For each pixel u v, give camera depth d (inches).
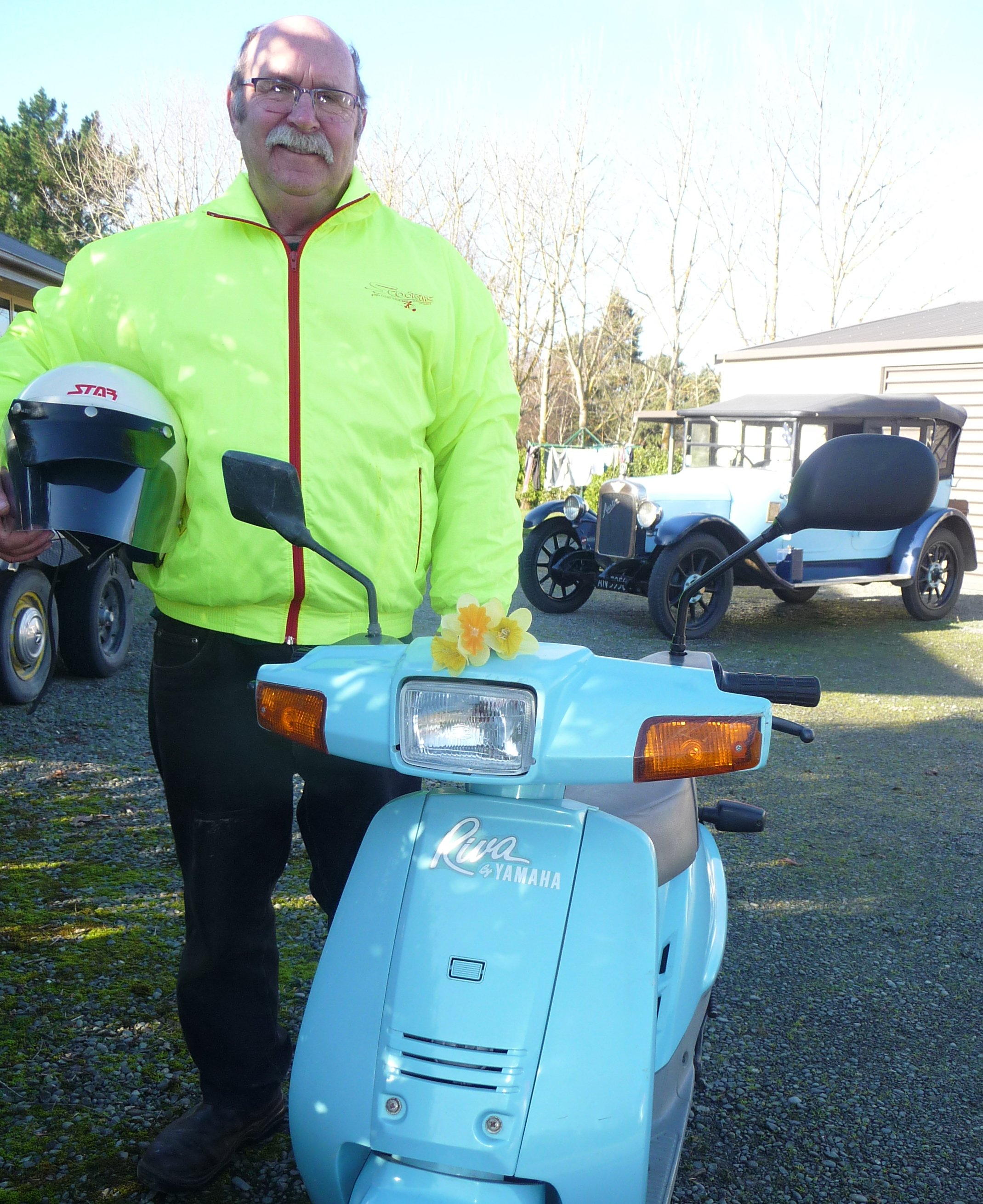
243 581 75.4
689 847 84.5
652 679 61.7
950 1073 106.5
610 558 369.4
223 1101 84.4
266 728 65.6
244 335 74.4
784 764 212.1
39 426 67.9
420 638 67.1
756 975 125.3
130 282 76.6
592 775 58.9
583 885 61.1
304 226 77.2
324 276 75.5
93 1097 94.4
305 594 76.0
